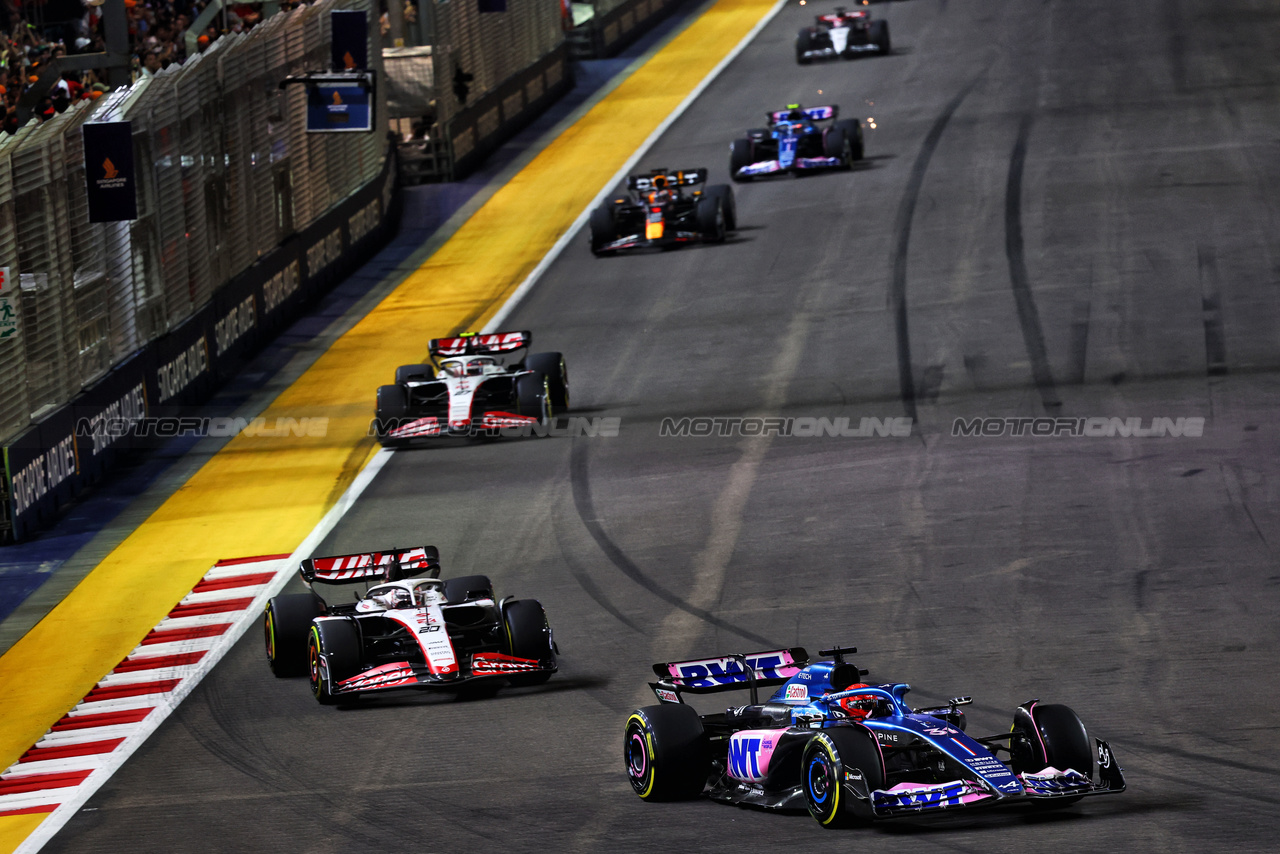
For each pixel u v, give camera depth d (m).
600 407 90.12
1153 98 159.00
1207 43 181.62
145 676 57.88
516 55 190.12
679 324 106.50
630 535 67.81
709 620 56.59
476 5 176.38
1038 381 85.50
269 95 120.31
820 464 75.62
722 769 41.72
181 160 102.75
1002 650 50.75
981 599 55.84
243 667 57.28
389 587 53.44
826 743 36.00
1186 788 37.94
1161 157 136.00
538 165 167.12
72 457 84.25
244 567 70.25
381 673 50.12
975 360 90.69
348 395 100.19
